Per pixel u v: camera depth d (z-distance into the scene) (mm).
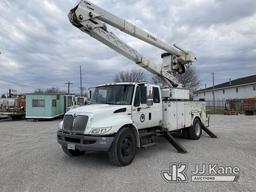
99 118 6562
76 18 7242
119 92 7719
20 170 6324
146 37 9672
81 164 6895
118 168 6453
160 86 9336
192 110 11008
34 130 15805
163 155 7918
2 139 11859
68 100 27750
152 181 5379
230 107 38281
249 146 9422
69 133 6715
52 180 5504
